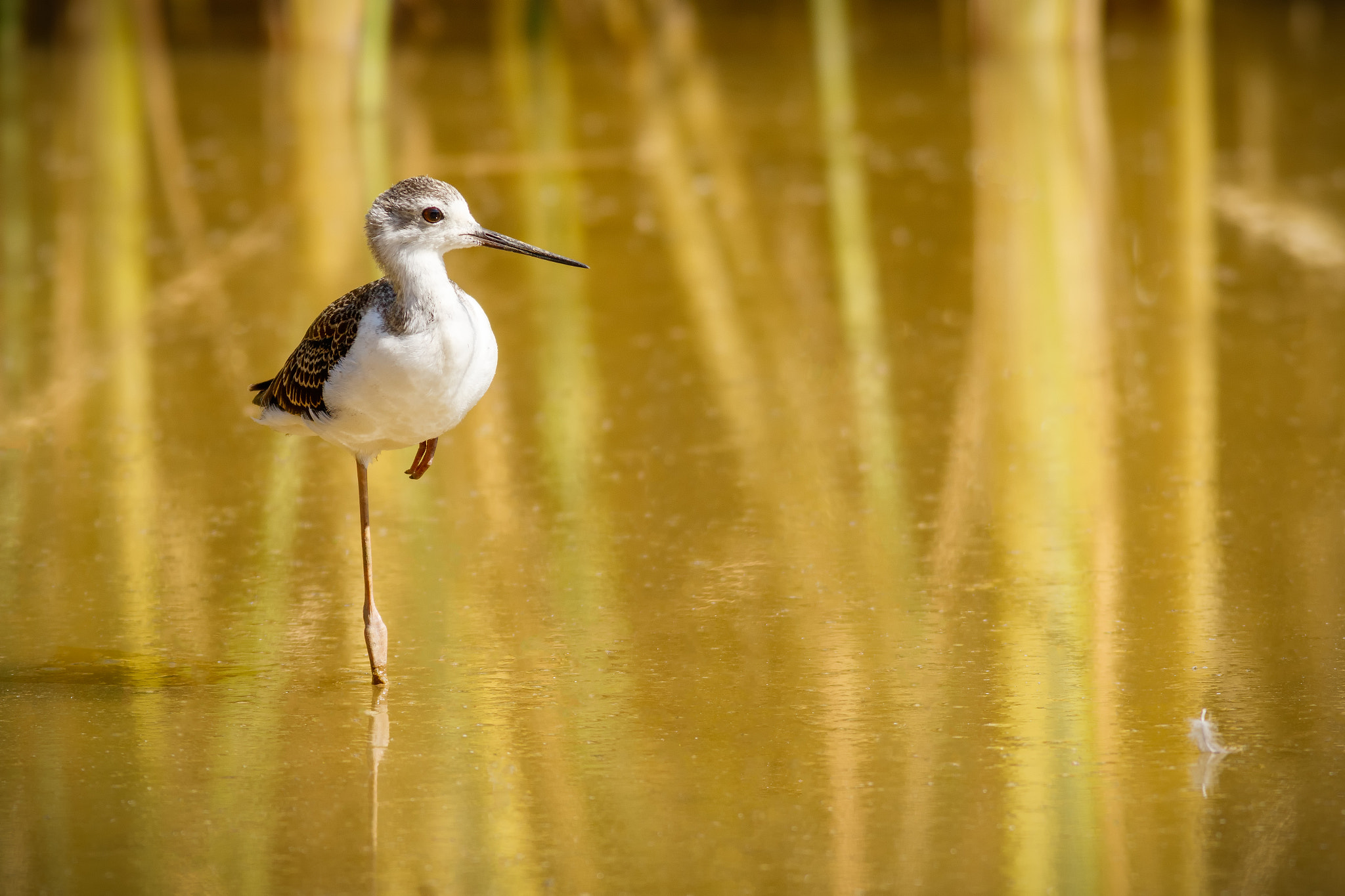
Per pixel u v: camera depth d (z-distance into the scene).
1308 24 31.70
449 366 8.56
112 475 12.47
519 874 7.14
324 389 8.69
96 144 24.38
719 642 9.47
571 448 12.83
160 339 15.75
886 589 10.16
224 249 18.81
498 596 10.21
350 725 8.56
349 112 26.33
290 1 29.72
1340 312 15.38
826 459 12.49
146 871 7.21
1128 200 19.77
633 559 10.76
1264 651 9.05
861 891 6.95
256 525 11.47
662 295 16.78
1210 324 15.27
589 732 8.42
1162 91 25.77
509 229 19.23
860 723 8.43
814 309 16.27
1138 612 9.66
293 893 7.04
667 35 33.97
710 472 12.28
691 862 7.20
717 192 20.84
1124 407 13.31
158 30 33.22
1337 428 12.55
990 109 25.08
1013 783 7.77
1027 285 16.78
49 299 17.11
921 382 14.15
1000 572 10.35
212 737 8.45
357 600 10.22
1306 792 7.56
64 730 8.53
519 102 27.02
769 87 27.73
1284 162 21.11
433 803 7.76
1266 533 10.71
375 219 8.49
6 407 14.02
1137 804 7.54
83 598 10.30
